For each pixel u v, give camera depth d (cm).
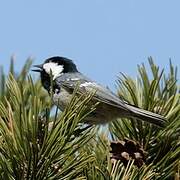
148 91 750
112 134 745
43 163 540
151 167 620
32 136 536
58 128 546
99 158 675
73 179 550
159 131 737
